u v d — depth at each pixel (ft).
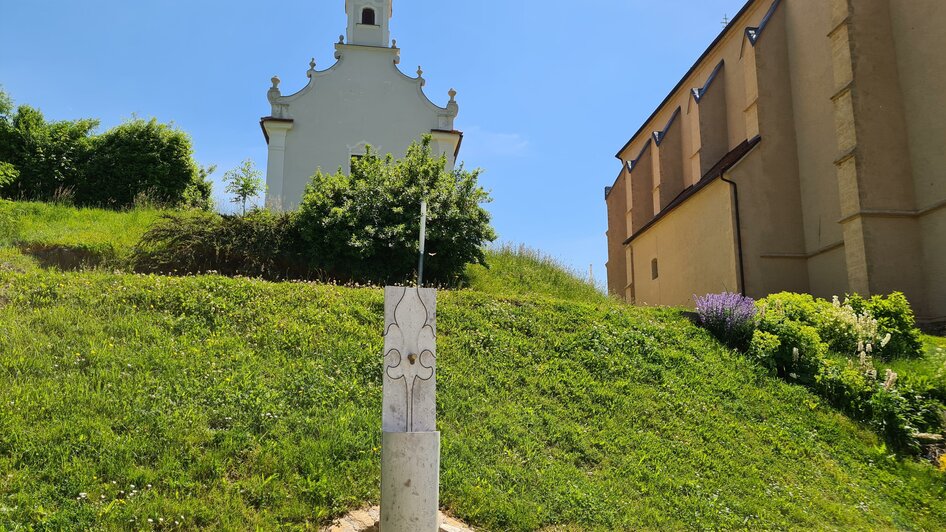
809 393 38.32
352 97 84.33
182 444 21.74
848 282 57.52
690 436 30.86
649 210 98.43
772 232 66.49
